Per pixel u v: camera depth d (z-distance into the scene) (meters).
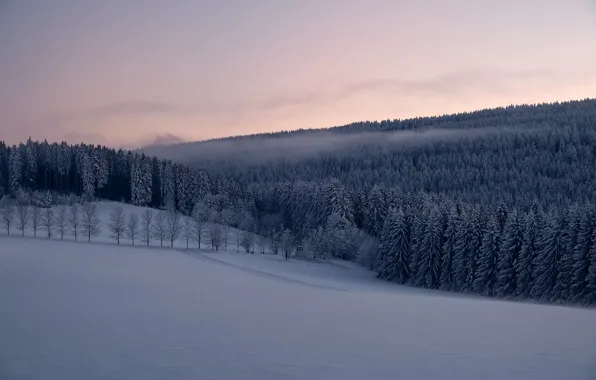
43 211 121.06
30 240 101.56
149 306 37.78
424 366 22.39
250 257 102.12
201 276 66.25
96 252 90.44
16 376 20.61
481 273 78.19
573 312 37.69
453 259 83.44
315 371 21.53
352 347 25.45
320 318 33.72
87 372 21.11
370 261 104.44
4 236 105.19
